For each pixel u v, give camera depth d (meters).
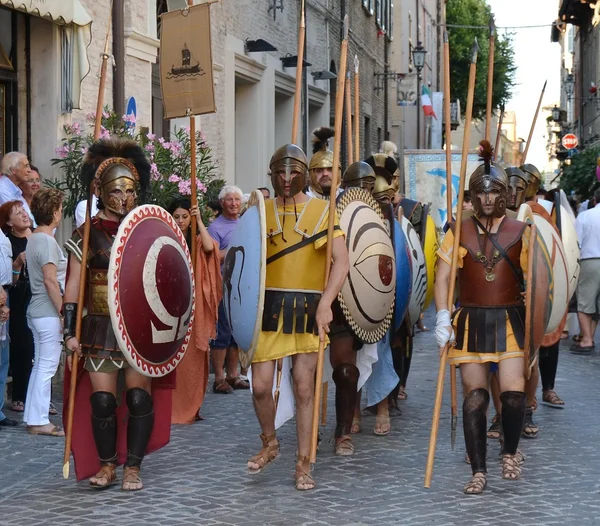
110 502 5.83
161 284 5.97
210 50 7.75
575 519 5.46
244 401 9.16
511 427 6.17
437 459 6.87
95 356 5.96
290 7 19.91
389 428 7.69
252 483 6.25
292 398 6.46
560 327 7.50
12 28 10.64
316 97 22.34
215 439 7.54
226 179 16.05
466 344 6.04
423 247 8.58
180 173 10.98
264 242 5.96
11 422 8.01
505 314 6.04
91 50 11.32
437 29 49.06
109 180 5.96
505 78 46.81
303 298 6.07
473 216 6.16
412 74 31.00
